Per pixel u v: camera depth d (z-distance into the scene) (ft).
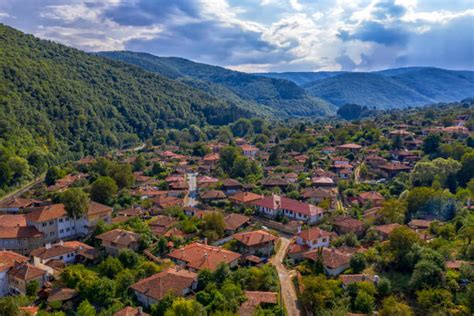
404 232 253.24
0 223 345.10
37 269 265.95
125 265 283.38
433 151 554.05
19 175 569.23
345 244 302.86
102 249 322.14
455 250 255.91
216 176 572.92
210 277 248.11
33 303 246.06
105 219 380.78
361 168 526.98
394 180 455.63
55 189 498.28
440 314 189.47
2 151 562.25
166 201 435.53
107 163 570.46
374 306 211.00
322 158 603.26
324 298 214.69
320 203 408.26
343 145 651.66
